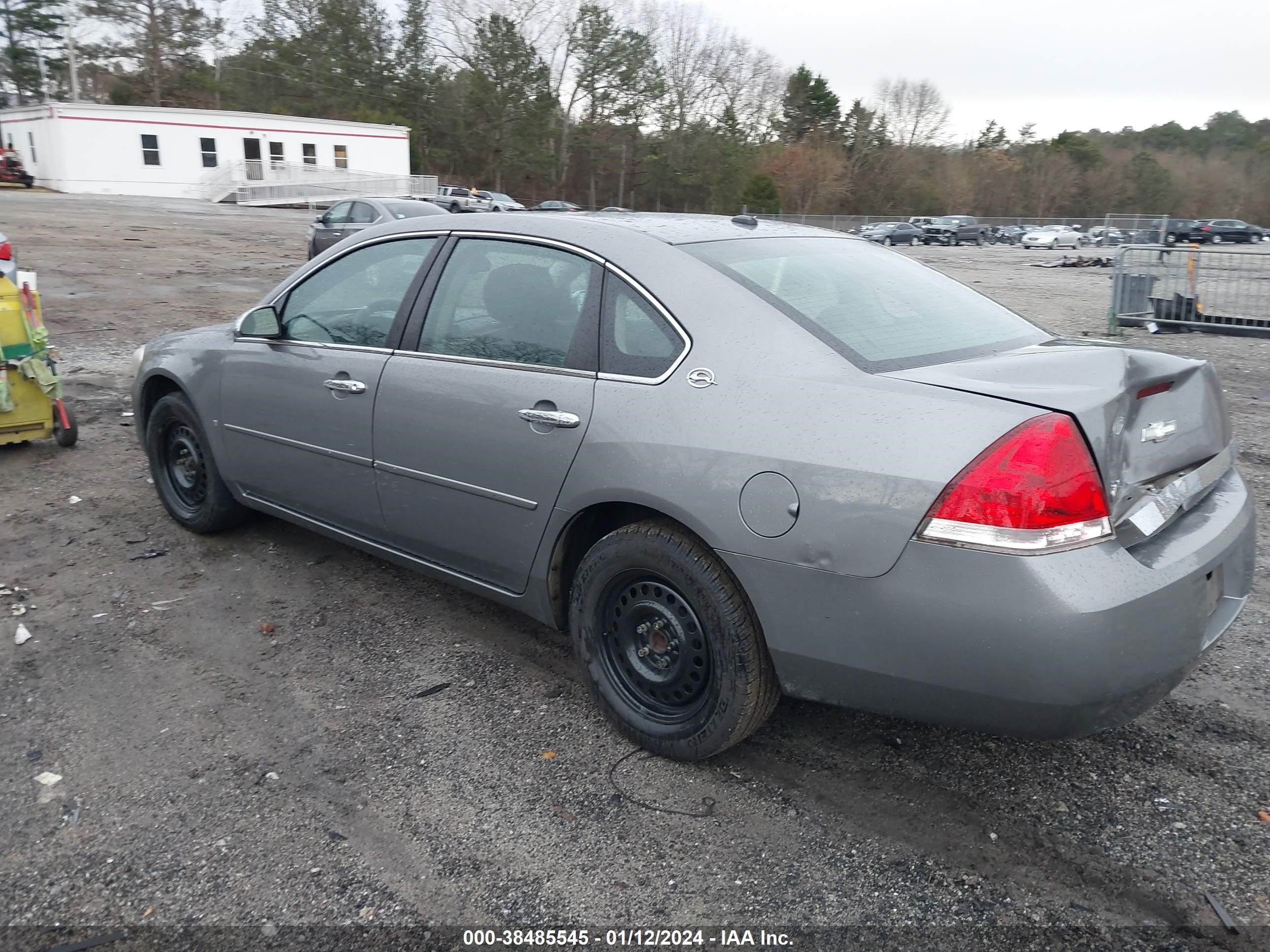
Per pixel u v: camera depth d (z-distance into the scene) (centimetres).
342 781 309
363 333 404
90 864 271
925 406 261
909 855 277
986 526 243
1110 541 248
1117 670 243
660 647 318
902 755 326
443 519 370
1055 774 315
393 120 7319
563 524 328
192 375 480
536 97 7406
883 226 5756
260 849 278
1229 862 274
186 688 364
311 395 416
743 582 283
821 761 323
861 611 263
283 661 386
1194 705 357
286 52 7475
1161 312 1369
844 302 320
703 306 307
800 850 279
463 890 263
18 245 2067
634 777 313
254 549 500
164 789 304
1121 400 258
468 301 370
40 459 645
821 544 266
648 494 298
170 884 264
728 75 8094
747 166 7762
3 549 492
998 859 275
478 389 350
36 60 7250
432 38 7450
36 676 370
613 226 347
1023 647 241
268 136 4959
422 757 323
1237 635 414
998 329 343
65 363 967
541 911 255
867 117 8744
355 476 403
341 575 470
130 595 443
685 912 255
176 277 1720
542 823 290
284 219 3766
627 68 7500
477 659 390
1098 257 3725
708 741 305
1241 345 1230
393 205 1914
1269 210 9300
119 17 6956
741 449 281
